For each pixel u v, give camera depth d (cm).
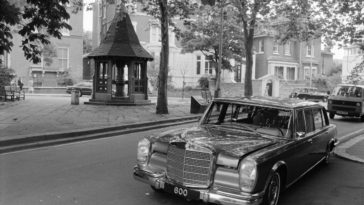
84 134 1154
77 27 4219
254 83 4053
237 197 474
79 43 4238
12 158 848
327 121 838
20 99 2445
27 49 1380
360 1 1756
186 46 3186
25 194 602
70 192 616
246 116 634
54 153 912
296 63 5159
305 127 662
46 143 1007
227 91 3881
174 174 526
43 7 1291
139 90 2342
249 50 2592
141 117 1619
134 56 2236
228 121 646
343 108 2017
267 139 570
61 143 1045
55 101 2394
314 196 640
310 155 696
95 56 2247
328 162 879
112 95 2448
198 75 4375
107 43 2286
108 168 775
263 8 2270
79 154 907
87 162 825
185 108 2169
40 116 1495
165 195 607
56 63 4109
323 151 809
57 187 641
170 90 3856
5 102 2127
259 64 5053
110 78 2242
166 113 1817
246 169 477
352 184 718
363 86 2041
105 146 1023
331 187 696
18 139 972
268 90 4072
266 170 499
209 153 495
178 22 4122
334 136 880
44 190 624
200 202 570
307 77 4925
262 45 5012
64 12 1327
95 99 2273
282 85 4253
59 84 3850
